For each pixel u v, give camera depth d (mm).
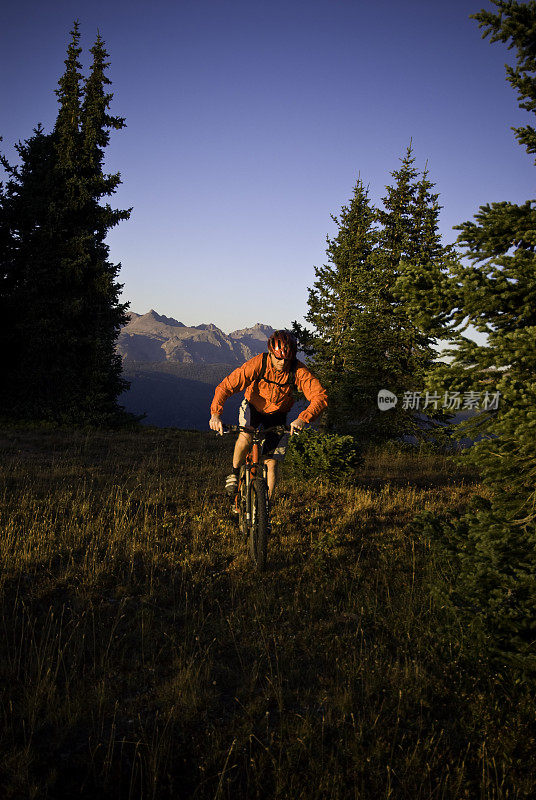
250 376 4391
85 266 18969
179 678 2922
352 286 18438
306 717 2674
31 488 7289
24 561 4438
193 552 5023
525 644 2582
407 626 3607
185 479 8852
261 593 4105
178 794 2193
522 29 2816
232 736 2539
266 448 4641
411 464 12492
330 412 17688
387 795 2125
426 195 16703
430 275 2621
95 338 19375
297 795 2180
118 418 19594
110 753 2285
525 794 2197
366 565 4965
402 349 15211
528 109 2986
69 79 19922
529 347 2291
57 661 2959
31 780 2160
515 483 2758
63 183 19656
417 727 2648
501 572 2674
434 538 3262
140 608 3859
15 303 18984
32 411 18234
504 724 2639
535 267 2379
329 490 8281
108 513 6281
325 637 3498
